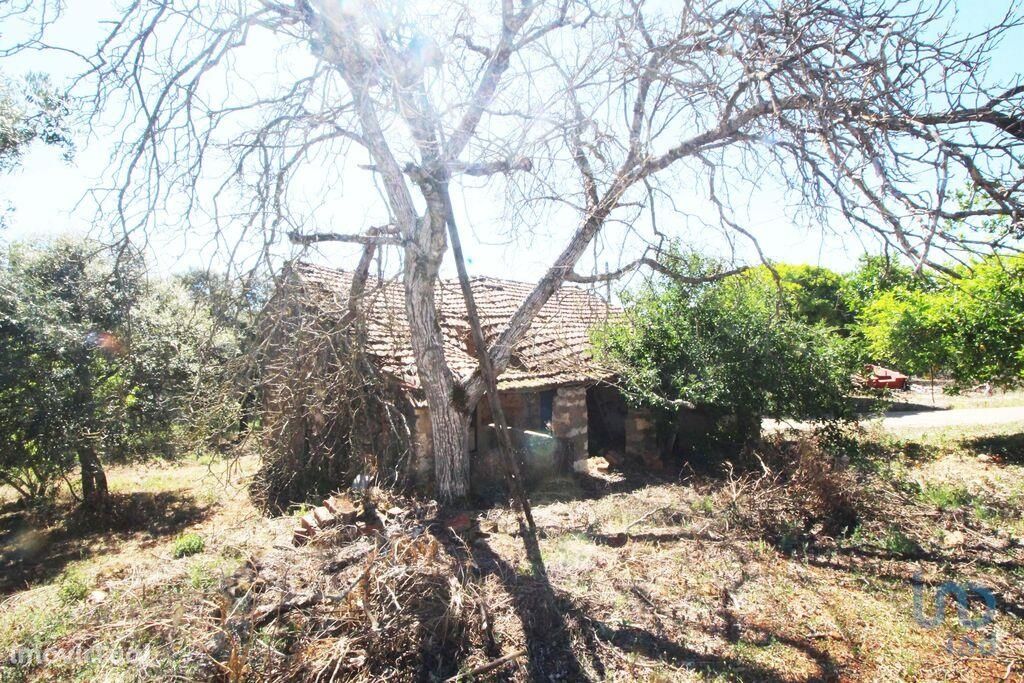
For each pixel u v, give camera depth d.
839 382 10.67
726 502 7.46
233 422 7.56
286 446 8.79
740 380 10.13
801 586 5.68
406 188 7.01
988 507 8.04
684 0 5.52
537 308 7.55
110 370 10.77
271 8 6.10
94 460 10.57
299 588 4.91
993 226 4.80
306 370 7.90
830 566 6.14
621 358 11.05
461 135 5.87
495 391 6.48
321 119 5.80
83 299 9.96
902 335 13.41
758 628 4.92
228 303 6.49
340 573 5.07
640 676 4.26
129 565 7.18
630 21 5.67
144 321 10.79
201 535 8.09
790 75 4.40
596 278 6.79
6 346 9.12
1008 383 12.94
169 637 4.20
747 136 5.23
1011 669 4.34
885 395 12.09
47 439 9.64
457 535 6.10
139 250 6.12
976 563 6.16
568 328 13.80
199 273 6.88
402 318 10.43
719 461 10.96
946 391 15.48
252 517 9.59
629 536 6.90
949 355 13.14
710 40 5.01
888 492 8.08
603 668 4.34
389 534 5.68
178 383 11.06
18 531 10.21
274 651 3.97
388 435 9.49
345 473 9.80
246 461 14.26
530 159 5.28
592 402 13.56
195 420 7.46
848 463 8.62
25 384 9.50
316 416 10.66
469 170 5.89
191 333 9.94
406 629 4.32
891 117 3.46
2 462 9.55
